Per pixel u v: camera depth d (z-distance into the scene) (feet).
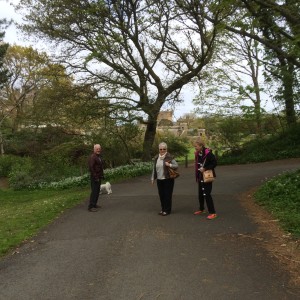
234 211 25.25
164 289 13.10
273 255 16.11
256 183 37.65
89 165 28.32
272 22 29.17
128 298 12.54
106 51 50.49
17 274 15.33
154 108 60.03
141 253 17.12
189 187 38.01
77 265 16.02
